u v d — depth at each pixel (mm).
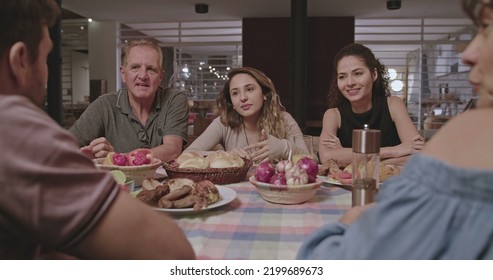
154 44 2008
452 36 7586
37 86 549
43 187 440
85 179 469
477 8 411
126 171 1229
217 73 8156
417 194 403
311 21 7184
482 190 364
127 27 8188
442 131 428
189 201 943
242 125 2080
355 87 1969
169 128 2008
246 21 7406
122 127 2039
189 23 7898
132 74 1945
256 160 1653
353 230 459
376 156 956
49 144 450
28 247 505
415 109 7555
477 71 425
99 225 473
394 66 7777
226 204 1029
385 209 418
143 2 6289
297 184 1053
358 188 948
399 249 397
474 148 381
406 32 7805
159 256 526
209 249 740
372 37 7926
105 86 7234
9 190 431
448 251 384
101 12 7004
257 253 722
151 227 520
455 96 7191
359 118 2055
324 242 559
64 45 8242
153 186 1023
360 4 6266
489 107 412
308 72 7285
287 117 2117
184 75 8188
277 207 1045
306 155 1492
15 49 492
